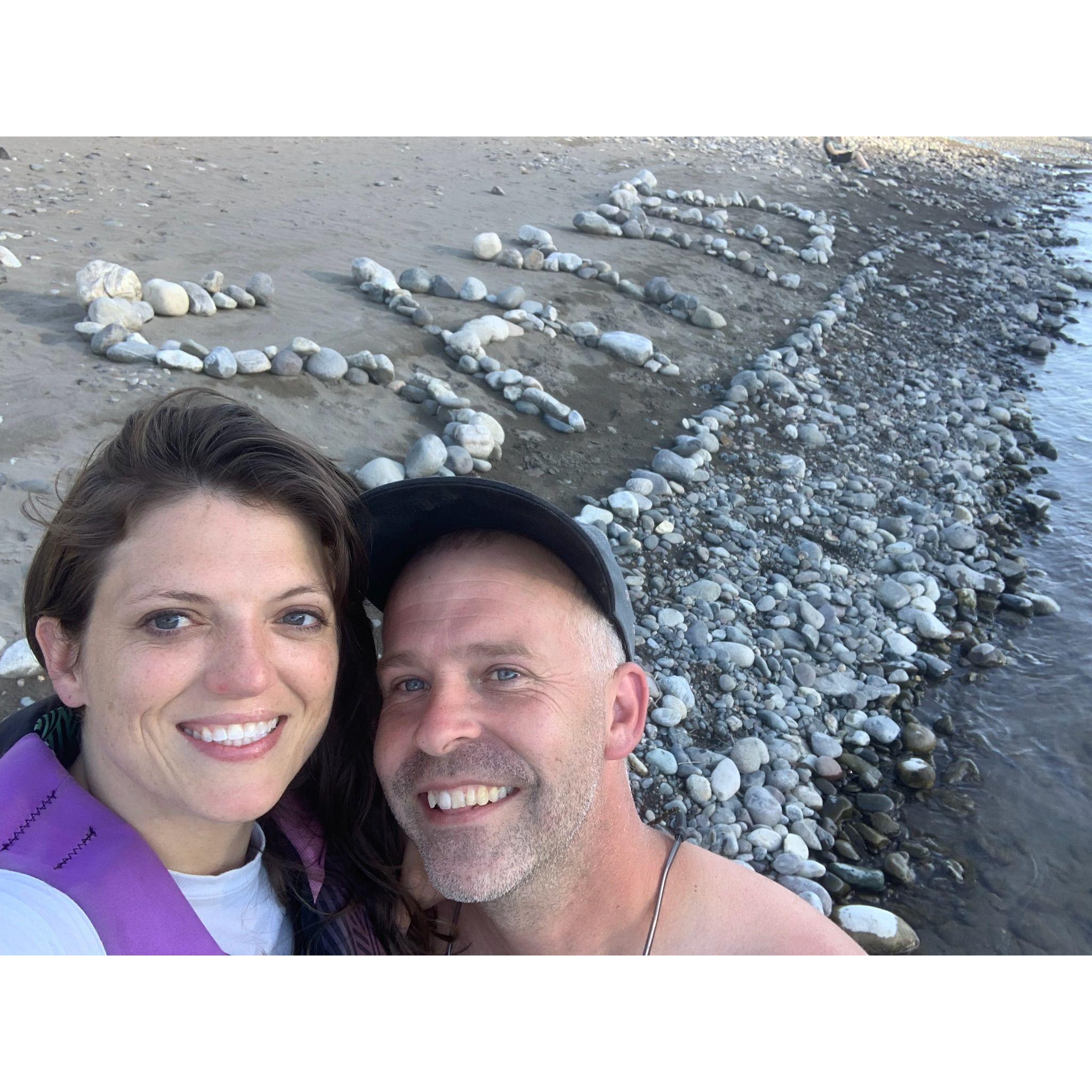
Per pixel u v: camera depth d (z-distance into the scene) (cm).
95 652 59
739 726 164
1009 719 183
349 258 278
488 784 65
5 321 203
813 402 284
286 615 61
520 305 268
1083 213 605
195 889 63
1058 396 336
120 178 324
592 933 72
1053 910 143
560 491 207
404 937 73
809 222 446
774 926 75
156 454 59
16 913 54
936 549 231
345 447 192
